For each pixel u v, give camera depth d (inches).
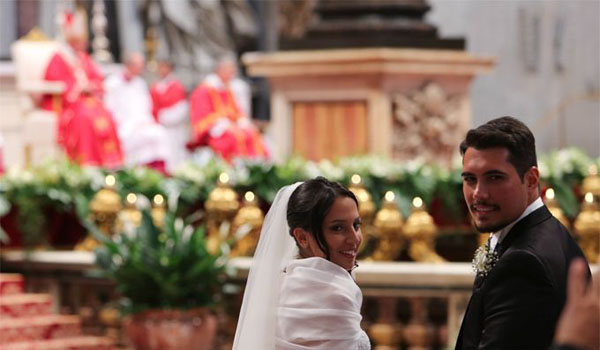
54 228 621.0
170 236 530.6
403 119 661.9
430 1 1039.0
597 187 539.8
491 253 202.1
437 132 668.1
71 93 760.3
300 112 676.7
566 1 1047.0
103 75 819.4
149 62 975.6
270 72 677.9
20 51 764.6
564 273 192.2
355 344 212.8
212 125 795.4
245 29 1104.2
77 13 786.8
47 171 602.5
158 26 1050.1
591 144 1035.9
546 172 541.0
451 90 673.6
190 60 1064.8
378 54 652.1
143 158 829.8
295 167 566.6
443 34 1038.4
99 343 559.8
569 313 142.5
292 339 213.6
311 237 215.9
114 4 1030.4
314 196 214.5
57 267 589.3
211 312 532.1
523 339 189.6
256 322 220.5
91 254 587.2
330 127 671.1
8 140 840.3
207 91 802.2
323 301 212.1
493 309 193.0
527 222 200.7
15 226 605.9
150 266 518.9
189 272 522.9
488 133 200.7
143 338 521.7
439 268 510.3
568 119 1040.2
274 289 221.8
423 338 517.3
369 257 543.5
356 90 663.8
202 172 585.3
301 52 674.2
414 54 660.7
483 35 1041.5
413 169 548.1
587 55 1044.5
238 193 571.2
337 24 674.2
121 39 1029.2
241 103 824.9
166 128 887.1
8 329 543.2
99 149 757.9
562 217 515.8
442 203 553.6
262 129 1045.2
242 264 542.0
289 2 1117.1
